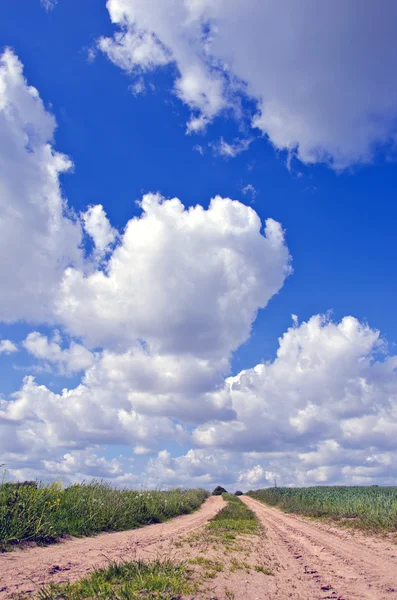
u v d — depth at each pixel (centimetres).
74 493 1561
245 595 700
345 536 1734
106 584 656
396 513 2050
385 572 966
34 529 1101
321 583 835
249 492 8125
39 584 686
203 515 2619
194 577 789
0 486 1264
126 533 1471
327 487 5938
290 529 2033
